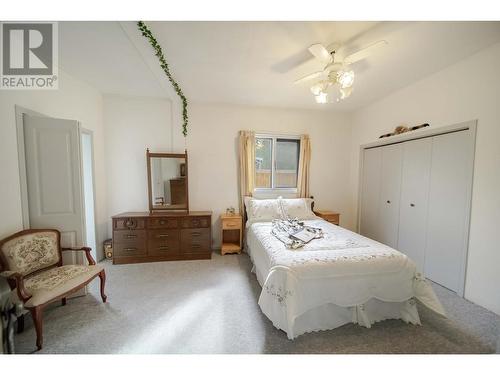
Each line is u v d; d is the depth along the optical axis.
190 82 2.78
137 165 3.38
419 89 2.67
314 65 2.34
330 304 1.69
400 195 3.01
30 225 2.00
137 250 3.03
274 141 3.77
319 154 3.95
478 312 1.94
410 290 1.73
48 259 1.94
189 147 3.51
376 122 3.41
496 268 1.94
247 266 2.94
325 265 1.62
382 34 1.80
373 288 1.67
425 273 2.64
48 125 2.03
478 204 2.07
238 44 1.96
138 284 2.43
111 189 3.31
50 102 2.29
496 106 1.93
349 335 1.63
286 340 1.58
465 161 2.19
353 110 3.88
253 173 3.60
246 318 1.84
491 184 1.97
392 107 3.10
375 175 3.49
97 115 3.09
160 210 3.35
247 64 2.32
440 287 2.41
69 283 1.71
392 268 1.71
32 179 1.99
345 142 4.03
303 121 3.85
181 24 1.69
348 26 1.71
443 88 2.38
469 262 2.15
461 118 2.21
